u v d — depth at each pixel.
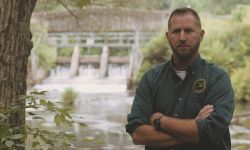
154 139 3.29
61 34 33.00
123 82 30.69
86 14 9.36
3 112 3.04
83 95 26.34
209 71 3.28
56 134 3.00
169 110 3.30
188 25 3.22
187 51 3.22
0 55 3.46
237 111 17.08
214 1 30.03
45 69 32.53
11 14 3.48
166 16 27.78
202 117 3.17
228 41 23.16
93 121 16.55
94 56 33.66
